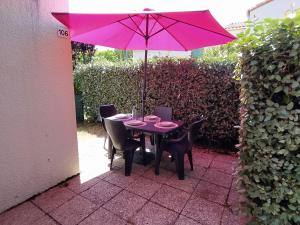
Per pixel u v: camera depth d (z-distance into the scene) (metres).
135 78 5.29
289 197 1.62
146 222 2.14
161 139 3.16
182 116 4.58
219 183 2.95
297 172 1.55
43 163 2.63
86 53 7.67
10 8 2.13
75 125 3.04
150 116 3.87
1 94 2.13
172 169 3.39
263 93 1.66
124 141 3.02
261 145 1.70
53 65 2.63
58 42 2.66
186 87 4.41
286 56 1.49
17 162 2.35
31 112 2.43
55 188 2.76
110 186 2.83
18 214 2.23
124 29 3.36
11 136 2.26
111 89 5.86
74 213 2.26
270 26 1.62
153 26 3.45
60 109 2.78
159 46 3.85
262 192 1.73
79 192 2.67
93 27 2.49
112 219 2.17
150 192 2.70
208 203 2.47
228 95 3.98
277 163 1.63
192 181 3.00
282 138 1.57
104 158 3.79
